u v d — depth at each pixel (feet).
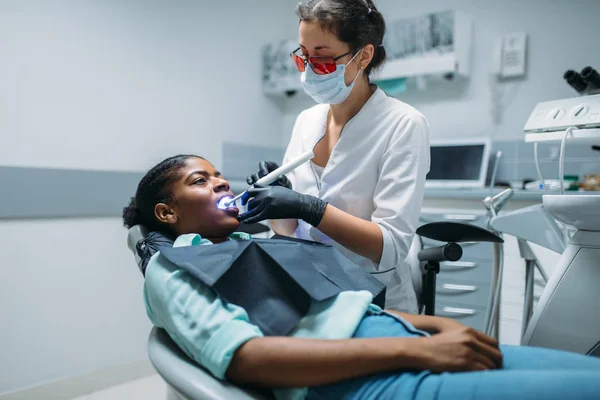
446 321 3.03
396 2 10.90
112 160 8.57
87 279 7.60
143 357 8.33
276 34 12.15
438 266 4.24
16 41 7.20
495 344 2.62
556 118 4.16
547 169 8.94
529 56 9.18
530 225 4.48
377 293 3.31
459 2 9.96
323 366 2.39
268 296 2.98
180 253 3.01
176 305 2.82
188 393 2.48
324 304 3.01
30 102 7.39
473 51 9.76
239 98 11.13
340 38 3.88
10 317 6.76
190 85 9.96
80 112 8.05
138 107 8.96
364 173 4.18
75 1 7.91
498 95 9.49
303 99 12.10
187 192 3.72
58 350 7.26
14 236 6.77
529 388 2.13
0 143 7.07
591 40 8.60
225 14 10.70
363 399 2.46
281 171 3.87
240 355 2.50
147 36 9.08
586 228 3.68
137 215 4.15
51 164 7.69
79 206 7.41
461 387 2.24
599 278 3.64
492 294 5.23
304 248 3.39
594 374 2.11
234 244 3.22
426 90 10.37
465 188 8.78
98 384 7.63
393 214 3.84
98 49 8.29
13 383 6.80
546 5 8.98
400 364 2.44
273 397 2.73
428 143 4.10
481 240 3.94
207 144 10.37
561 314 3.77
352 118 4.29
